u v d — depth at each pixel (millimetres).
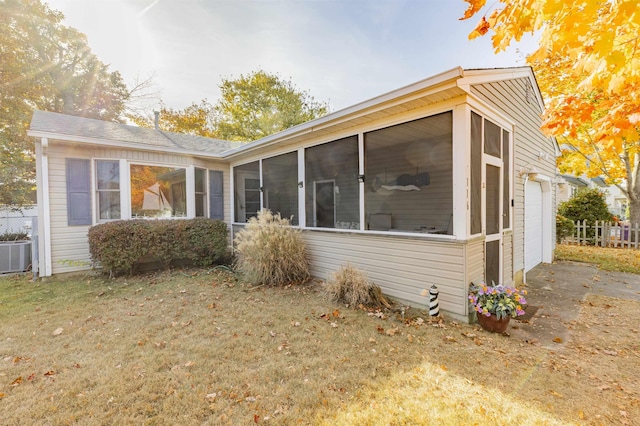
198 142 8992
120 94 16094
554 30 2193
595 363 2709
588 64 2311
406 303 4219
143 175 7031
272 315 3844
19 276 6227
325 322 3609
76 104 14500
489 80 4062
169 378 2445
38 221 5859
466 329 3428
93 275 6121
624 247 9602
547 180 7164
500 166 4668
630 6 1811
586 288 5246
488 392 2258
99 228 5805
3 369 2582
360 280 4246
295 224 6773
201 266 7008
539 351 2939
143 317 3805
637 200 9945
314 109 20266
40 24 12328
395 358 2760
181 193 7613
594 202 10922
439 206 5629
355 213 5273
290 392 2266
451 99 3721
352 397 2203
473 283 3793
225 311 4008
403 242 4254
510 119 4988
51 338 3209
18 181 10883
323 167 5781
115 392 2262
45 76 12852
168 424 1943
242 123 19141
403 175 6000
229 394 2240
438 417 1991
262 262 5332
